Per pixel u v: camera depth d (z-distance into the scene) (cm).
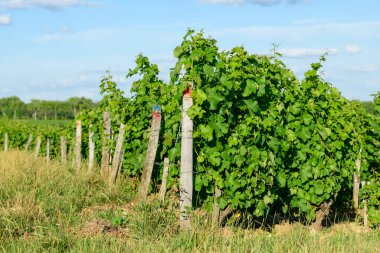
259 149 858
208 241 701
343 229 972
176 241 708
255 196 862
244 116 854
